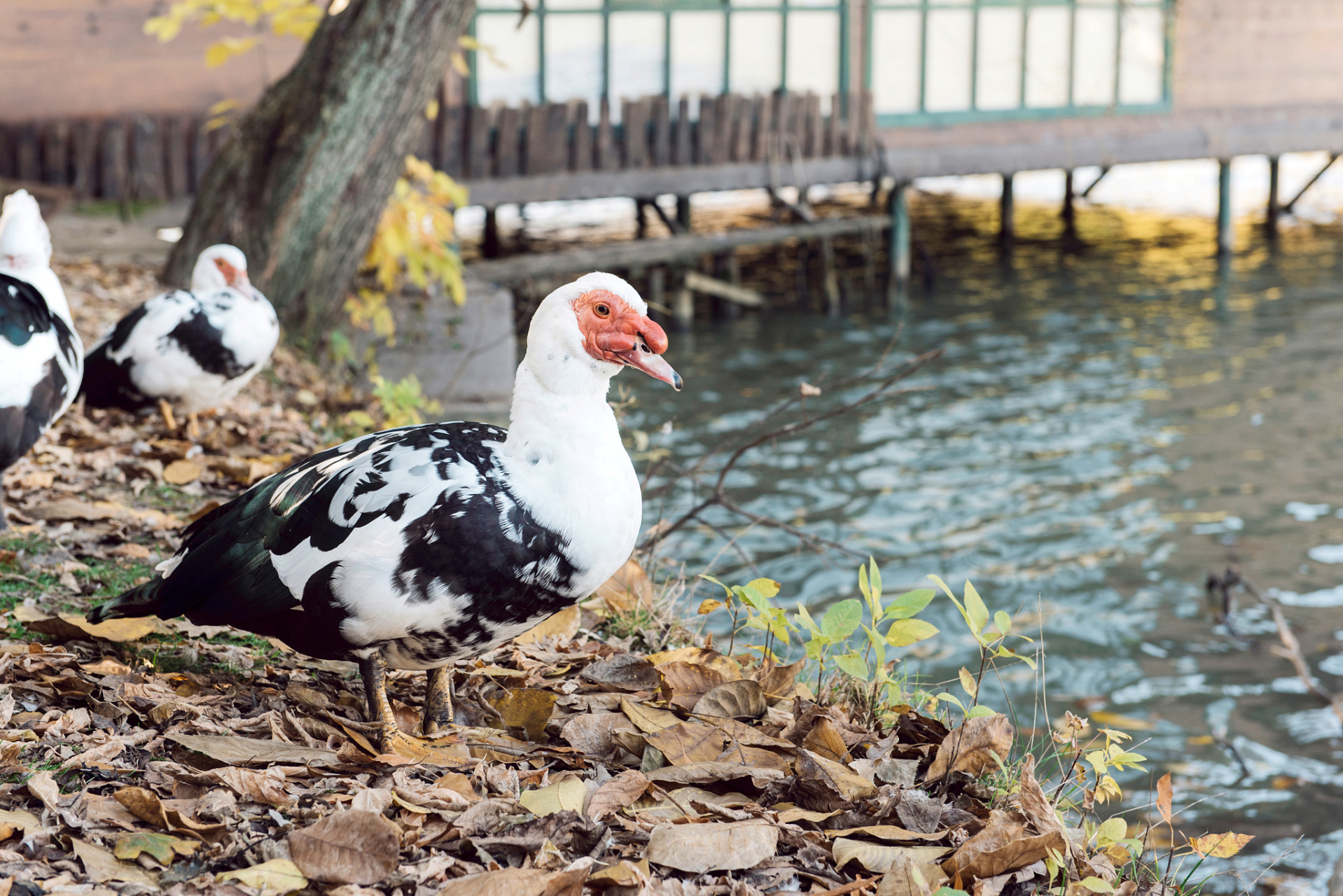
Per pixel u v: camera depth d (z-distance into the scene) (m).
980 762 3.08
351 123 7.99
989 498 9.02
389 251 9.01
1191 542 8.27
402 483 2.77
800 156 15.73
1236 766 5.53
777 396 11.65
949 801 3.06
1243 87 18.81
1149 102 18.28
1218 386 12.00
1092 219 21.80
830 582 7.37
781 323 14.93
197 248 8.42
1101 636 6.88
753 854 2.56
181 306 5.41
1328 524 8.59
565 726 3.11
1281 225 21.28
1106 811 5.02
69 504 4.52
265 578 2.89
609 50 14.62
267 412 6.41
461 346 9.73
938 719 3.74
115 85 12.47
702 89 15.30
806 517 8.52
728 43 15.33
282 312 8.26
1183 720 5.96
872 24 16.09
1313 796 5.28
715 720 3.21
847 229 15.83
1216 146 18.55
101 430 5.66
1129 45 17.97
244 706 3.19
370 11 7.88
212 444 5.59
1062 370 12.62
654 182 14.73
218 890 2.29
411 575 2.75
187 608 3.04
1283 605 7.32
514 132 13.77
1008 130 17.28
